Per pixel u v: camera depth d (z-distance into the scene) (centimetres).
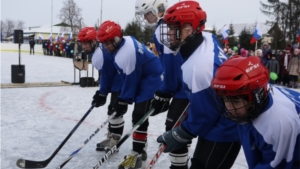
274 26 2205
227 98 119
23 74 797
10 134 364
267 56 868
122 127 304
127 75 252
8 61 1492
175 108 216
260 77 114
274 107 116
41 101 583
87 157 298
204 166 175
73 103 576
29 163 248
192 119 162
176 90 217
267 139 118
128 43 252
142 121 224
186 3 171
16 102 563
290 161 117
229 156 172
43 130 386
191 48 167
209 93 154
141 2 236
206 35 177
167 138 174
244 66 116
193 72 155
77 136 366
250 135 127
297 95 134
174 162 216
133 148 269
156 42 224
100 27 251
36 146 325
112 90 302
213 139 168
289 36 2298
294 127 113
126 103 260
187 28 166
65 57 2048
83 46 293
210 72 152
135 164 267
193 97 157
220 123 165
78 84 841
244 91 113
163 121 449
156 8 235
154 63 268
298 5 2269
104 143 315
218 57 158
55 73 1104
